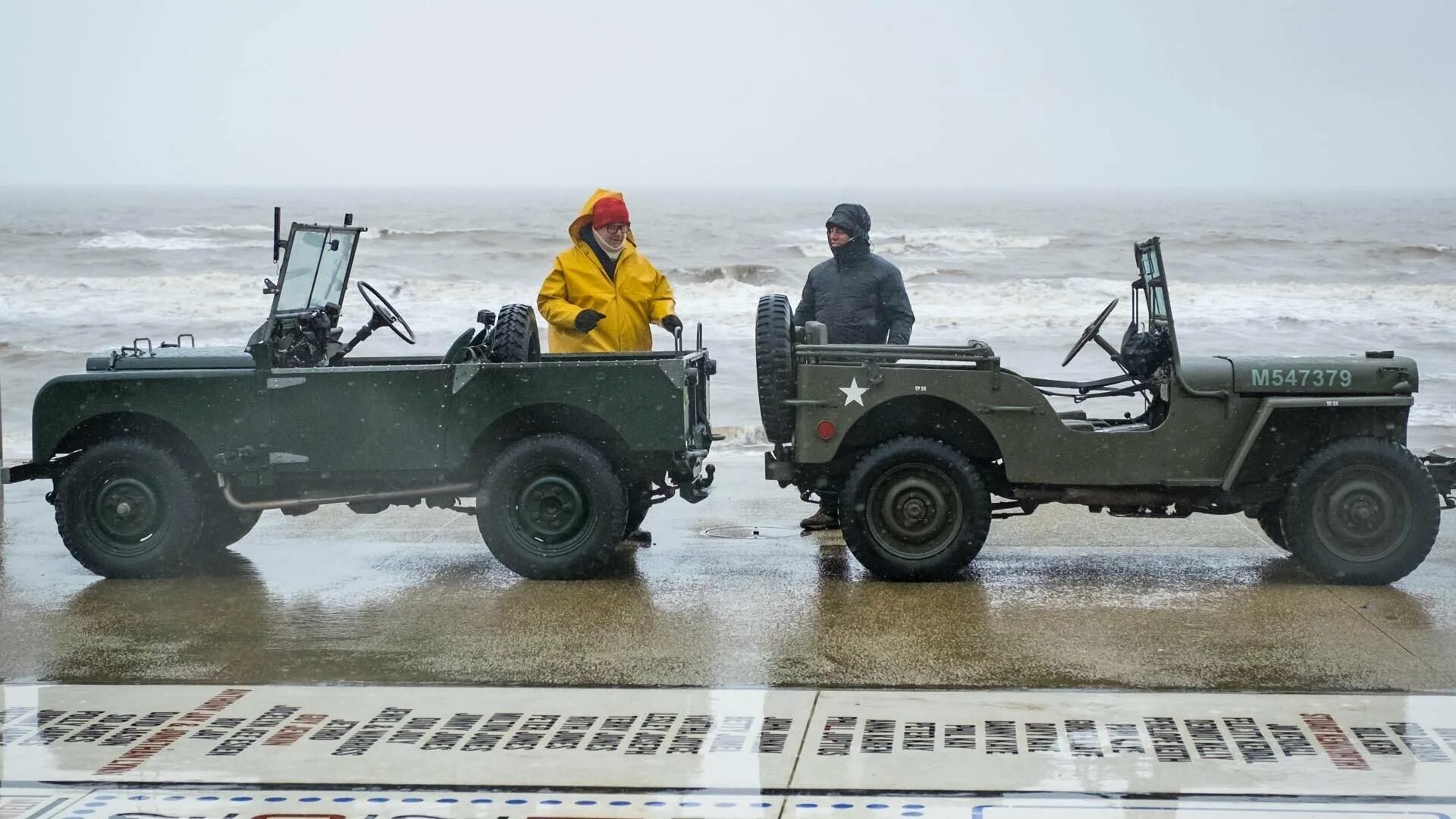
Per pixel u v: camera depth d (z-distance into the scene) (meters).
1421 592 6.77
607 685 5.35
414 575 7.32
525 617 6.39
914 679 5.38
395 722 4.95
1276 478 7.08
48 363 20.22
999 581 7.06
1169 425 6.95
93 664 5.71
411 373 7.04
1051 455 6.96
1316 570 6.93
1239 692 5.18
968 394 6.96
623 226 8.02
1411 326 24.80
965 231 57.78
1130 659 5.62
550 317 7.89
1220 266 38.69
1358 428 7.03
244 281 32.16
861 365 7.01
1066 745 4.63
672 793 4.26
